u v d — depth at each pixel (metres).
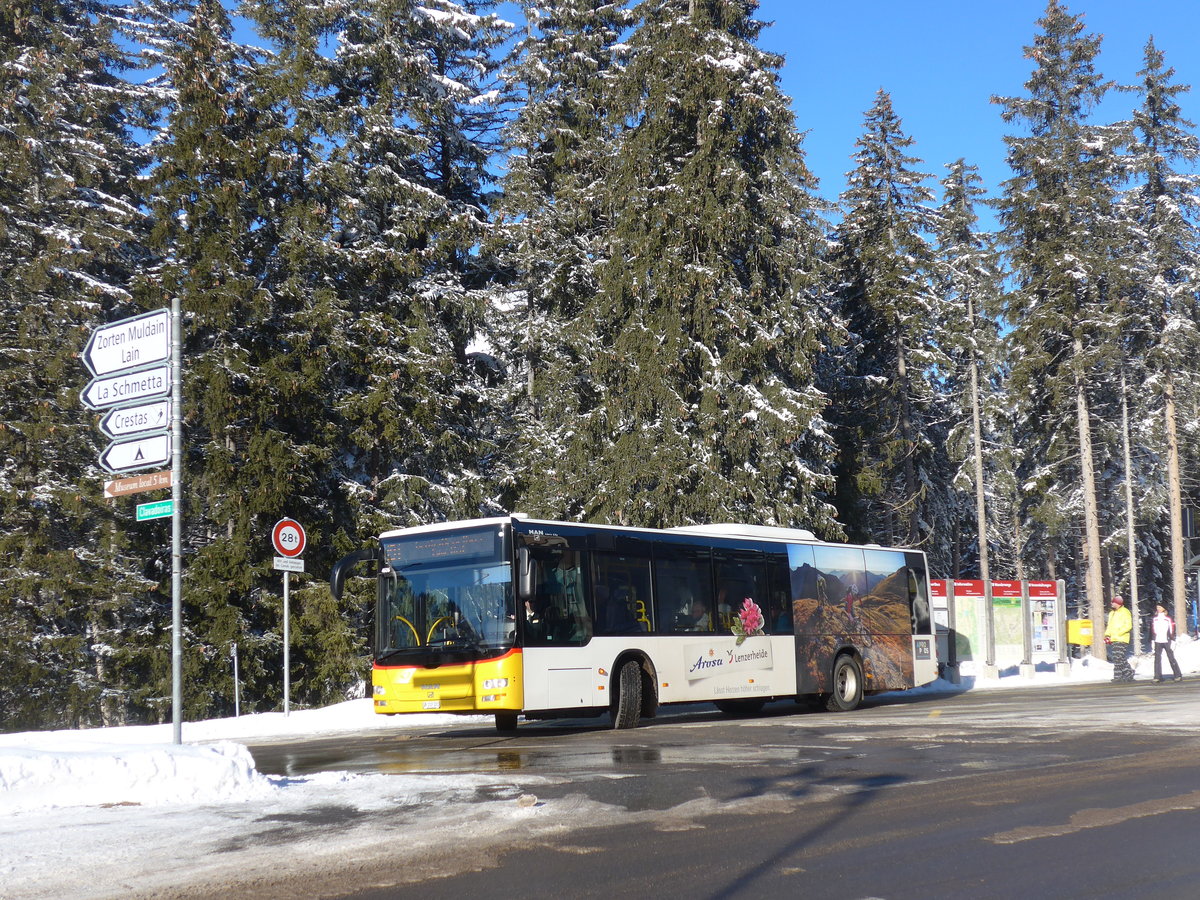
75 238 32.97
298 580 30.39
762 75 34.22
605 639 17.48
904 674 23.48
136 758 9.94
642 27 36.44
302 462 29.95
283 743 17.88
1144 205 49.31
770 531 21.39
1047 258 43.16
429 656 16.66
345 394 32.53
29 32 35.72
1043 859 7.17
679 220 33.94
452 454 34.41
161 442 11.72
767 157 35.22
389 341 32.34
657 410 34.34
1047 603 32.75
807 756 12.59
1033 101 43.88
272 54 34.16
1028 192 43.97
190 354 31.36
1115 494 52.88
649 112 35.25
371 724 21.34
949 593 29.64
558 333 37.47
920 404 48.53
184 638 29.38
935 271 47.12
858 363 47.19
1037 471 50.06
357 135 33.94
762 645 20.23
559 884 6.65
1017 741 13.79
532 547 16.73
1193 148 49.28
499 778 11.00
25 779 9.52
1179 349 46.97
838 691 21.66
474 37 40.59
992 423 54.91
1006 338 44.62
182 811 9.19
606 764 12.14
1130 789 9.79
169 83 41.50
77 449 32.25
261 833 8.20
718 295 33.97
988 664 31.00
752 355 34.12
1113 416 50.59
